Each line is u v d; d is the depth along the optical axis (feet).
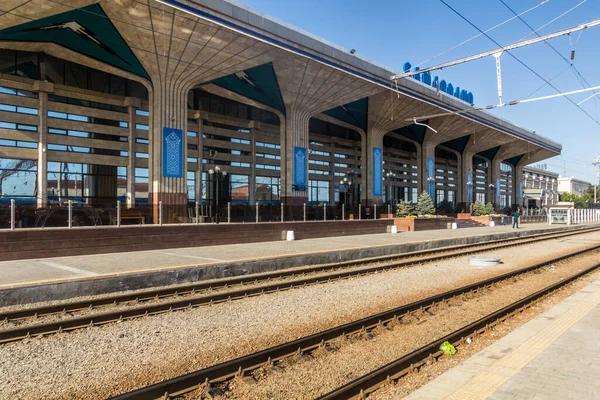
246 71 98.12
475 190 235.40
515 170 271.69
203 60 84.02
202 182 117.39
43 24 72.38
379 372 16.80
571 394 14.35
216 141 121.80
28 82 88.84
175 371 18.48
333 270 46.44
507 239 88.69
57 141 92.99
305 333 23.70
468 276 43.70
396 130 167.12
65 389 16.71
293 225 76.07
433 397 14.94
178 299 32.22
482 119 163.53
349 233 88.43
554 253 67.26
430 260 54.29
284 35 82.17
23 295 29.43
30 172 89.92
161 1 64.85
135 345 21.85
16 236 44.78
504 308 27.07
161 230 56.85
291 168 114.52
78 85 95.50
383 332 23.81
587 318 24.48
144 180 106.73
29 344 22.00
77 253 48.98
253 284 37.99
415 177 199.82
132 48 79.20
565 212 157.48
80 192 96.84
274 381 17.13
